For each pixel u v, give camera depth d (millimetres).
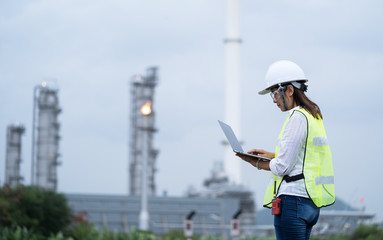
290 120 7938
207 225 91562
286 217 7855
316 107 8172
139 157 121188
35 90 110500
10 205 42844
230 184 108812
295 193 7840
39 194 45688
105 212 88125
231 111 137000
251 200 104250
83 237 35031
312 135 7887
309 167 7875
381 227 32312
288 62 8312
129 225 87875
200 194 112438
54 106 117062
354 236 32125
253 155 8219
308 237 8164
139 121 120375
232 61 138250
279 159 7887
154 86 121875
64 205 47031
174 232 44312
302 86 8219
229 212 94188
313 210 7891
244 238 41625
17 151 122812
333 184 7945
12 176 121000
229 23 138625
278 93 8219
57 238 32562
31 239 29578
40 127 117625
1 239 27906
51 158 117125
